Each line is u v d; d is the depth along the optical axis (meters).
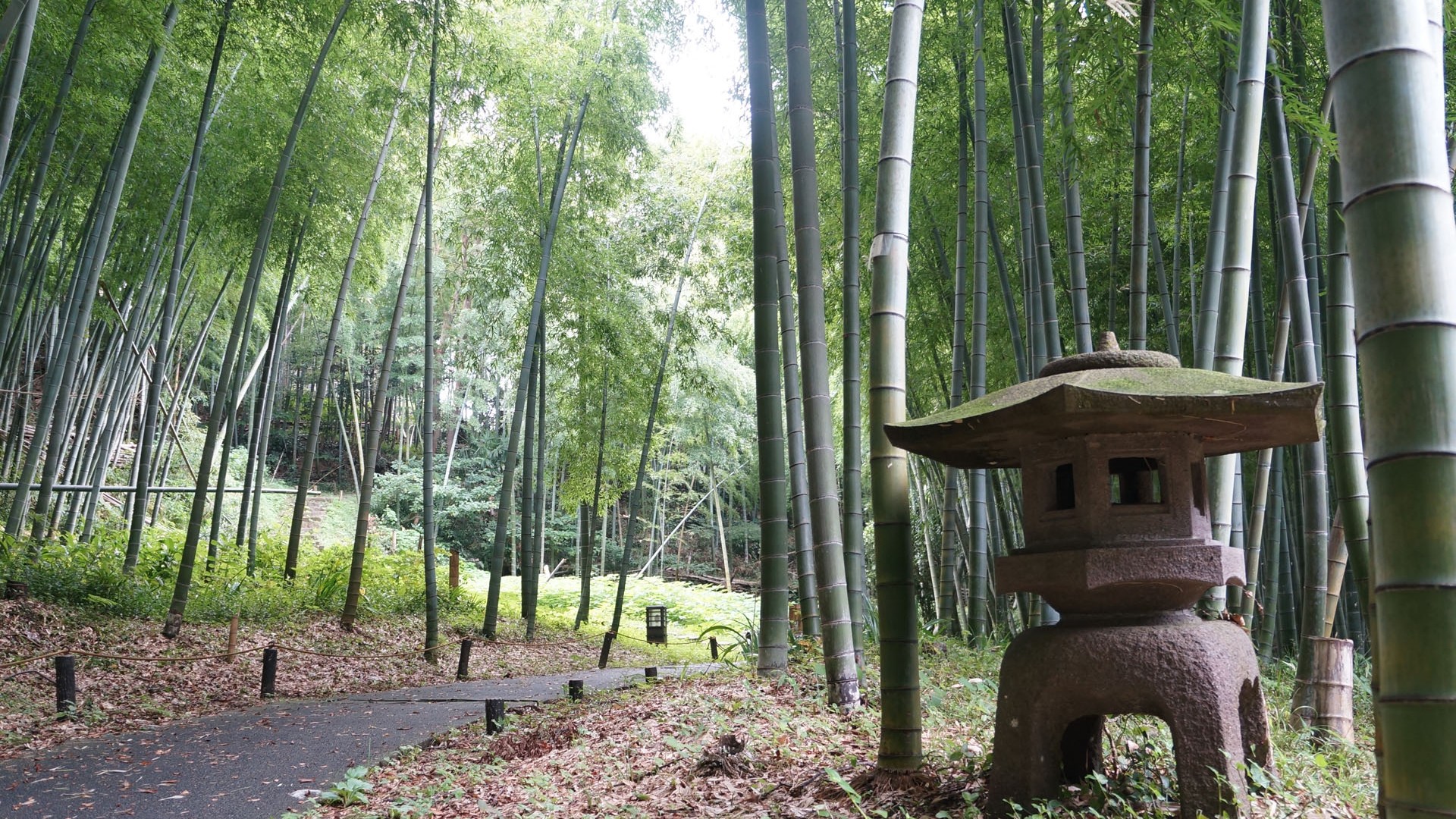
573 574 30.66
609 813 3.97
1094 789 3.15
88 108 9.66
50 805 5.02
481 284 14.84
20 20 7.10
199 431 24.81
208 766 5.91
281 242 12.83
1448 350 1.54
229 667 9.42
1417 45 1.60
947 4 7.78
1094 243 9.15
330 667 10.37
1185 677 2.80
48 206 11.29
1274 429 2.92
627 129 14.06
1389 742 1.55
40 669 8.06
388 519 28.91
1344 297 4.32
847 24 5.89
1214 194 4.72
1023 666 3.07
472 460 30.53
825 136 10.75
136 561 10.90
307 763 6.00
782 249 7.43
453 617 15.05
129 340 12.35
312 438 14.07
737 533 31.77
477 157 14.34
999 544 10.51
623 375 15.23
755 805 3.71
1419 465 1.53
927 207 9.40
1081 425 2.86
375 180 12.93
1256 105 4.11
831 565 5.36
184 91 11.09
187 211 10.38
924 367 11.64
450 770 5.50
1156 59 5.31
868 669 6.30
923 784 3.50
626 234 15.74
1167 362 3.16
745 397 24.42
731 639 17.86
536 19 13.84
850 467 6.64
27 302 11.98
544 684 10.15
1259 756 3.15
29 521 12.73
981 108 7.21
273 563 14.37
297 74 11.69
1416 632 1.52
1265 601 7.92
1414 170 1.57
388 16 10.42
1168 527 2.91
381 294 28.61
